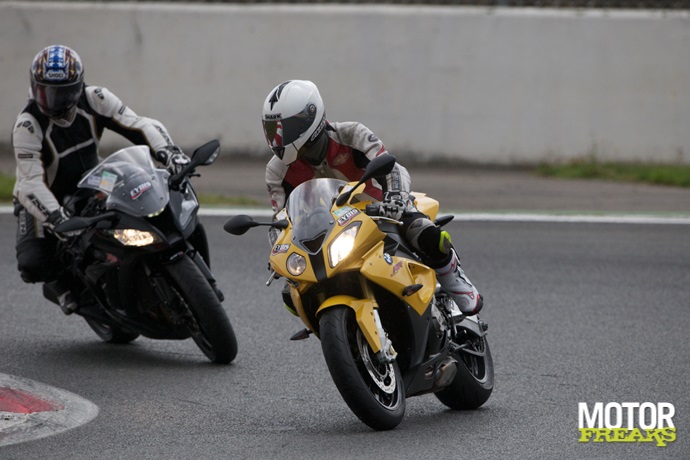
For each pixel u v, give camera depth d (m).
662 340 25.47
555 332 26.28
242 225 18.44
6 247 36.78
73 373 22.73
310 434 18.06
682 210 43.81
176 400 20.52
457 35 52.03
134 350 25.09
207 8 53.09
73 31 53.38
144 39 53.22
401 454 16.70
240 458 16.59
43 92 23.48
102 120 25.19
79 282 25.03
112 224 22.86
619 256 35.50
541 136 52.22
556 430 18.25
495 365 23.34
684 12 52.19
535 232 39.41
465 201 45.41
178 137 53.59
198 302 22.67
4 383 21.38
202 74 53.28
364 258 17.53
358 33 52.44
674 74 51.66
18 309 28.88
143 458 16.64
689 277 32.59
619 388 21.31
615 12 51.91
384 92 52.56
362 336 17.77
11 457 16.69
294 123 18.19
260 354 24.31
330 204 18.05
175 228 23.05
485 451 16.89
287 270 17.52
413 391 18.39
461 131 52.44
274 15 52.78
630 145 52.12
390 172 18.06
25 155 24.08
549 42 51.69
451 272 19.78
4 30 53.53
